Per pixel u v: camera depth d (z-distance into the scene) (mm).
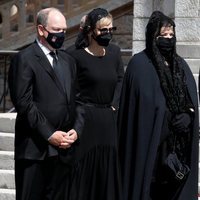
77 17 26719
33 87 12164
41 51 12281
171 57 12414
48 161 12234
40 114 12086
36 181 12211
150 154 12219
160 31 12266
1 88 27281
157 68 12320
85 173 12883
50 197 12406
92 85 12984
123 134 12594
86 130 12867
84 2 26703
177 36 19484
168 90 12281
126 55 24766
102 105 13047
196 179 12469
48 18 12180
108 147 12945
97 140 12898
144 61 12438
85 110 12898
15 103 12062
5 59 25969
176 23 19484
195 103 12398
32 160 12133
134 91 12422
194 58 19156
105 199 12844
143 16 20266
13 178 16109
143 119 12281
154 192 12508
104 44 12945
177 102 12273
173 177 12195
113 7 26438
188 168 12242
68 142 12172
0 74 27359
